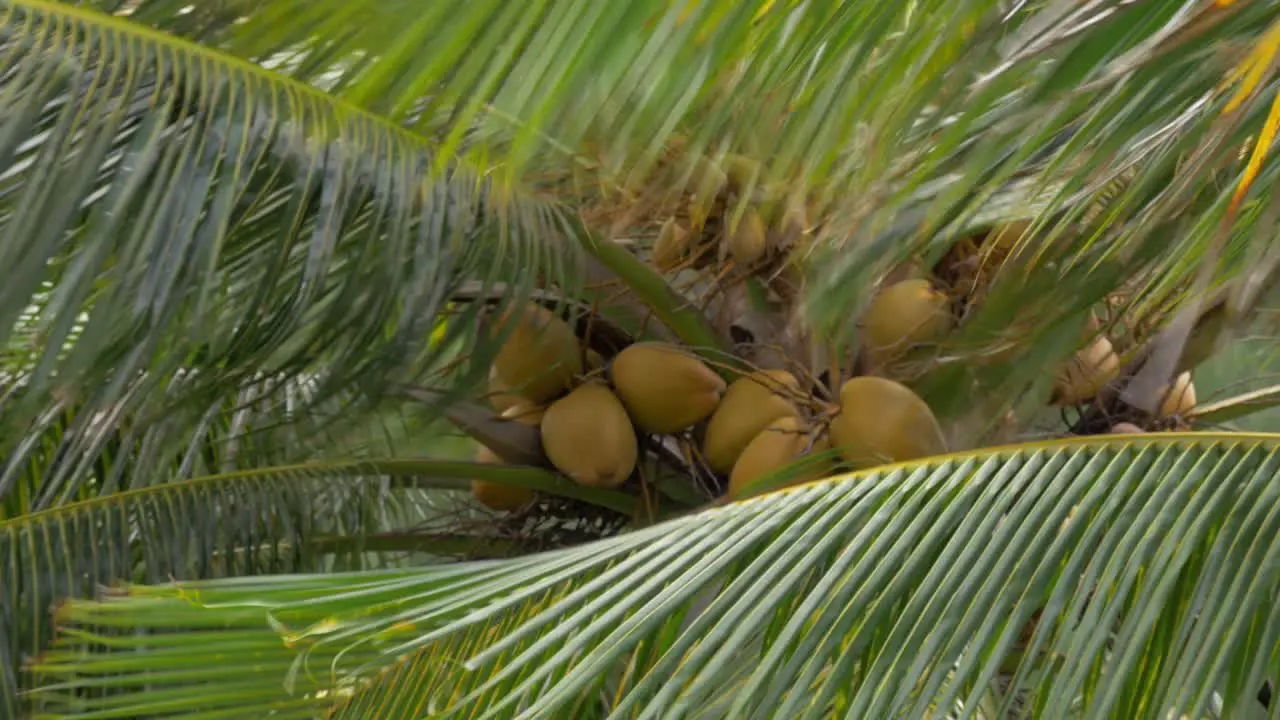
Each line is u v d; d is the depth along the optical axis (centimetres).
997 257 909
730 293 948
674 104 514
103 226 855
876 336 927
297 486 956
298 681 819
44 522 919
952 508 805
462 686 815
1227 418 968
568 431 946
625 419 948
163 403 895
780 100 592
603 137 542
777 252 921
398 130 897
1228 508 779
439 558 1031
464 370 990
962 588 766
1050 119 627
